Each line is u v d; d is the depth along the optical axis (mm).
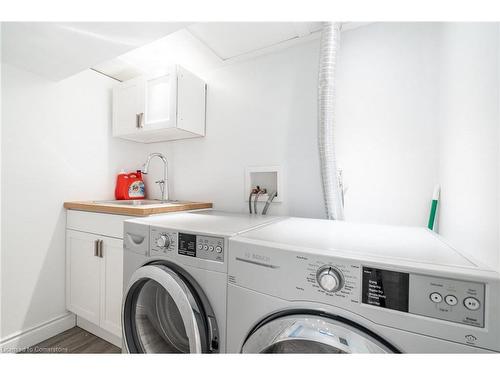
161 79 1597
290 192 1434
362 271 523
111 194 1887
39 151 1467
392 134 1163
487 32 697
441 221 1025
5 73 1320
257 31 1296
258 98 1554
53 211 1527
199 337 722
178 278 792
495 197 646
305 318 570
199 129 1713
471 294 437
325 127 1082
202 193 1792
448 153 966
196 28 1279
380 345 502
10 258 1347
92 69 1754
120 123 1792
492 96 669
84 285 1450
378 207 1187
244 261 676
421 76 1104
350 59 1265
